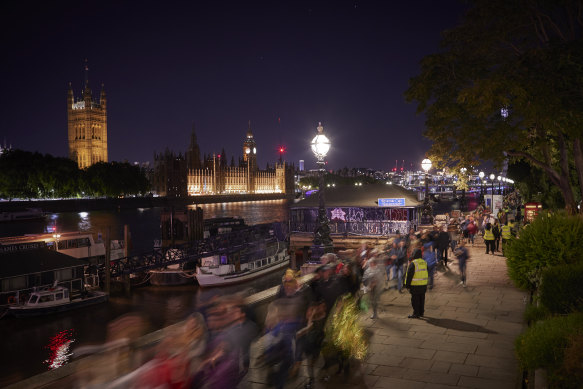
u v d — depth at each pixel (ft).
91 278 142.92
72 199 534.78
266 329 24.22
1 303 117.39
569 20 57.26
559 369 22.44
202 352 18.70
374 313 39.11
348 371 27.12
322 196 53.67
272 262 165.48
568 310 33.06
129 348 19.20
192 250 163.22
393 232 116.16
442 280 57.26
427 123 67.97
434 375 26.89
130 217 461.37
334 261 35.01
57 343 99.50
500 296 47.83
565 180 63.62
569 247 46.83
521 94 50.24
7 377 82.94
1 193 489.26
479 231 112.27
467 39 62.39
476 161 70.18
